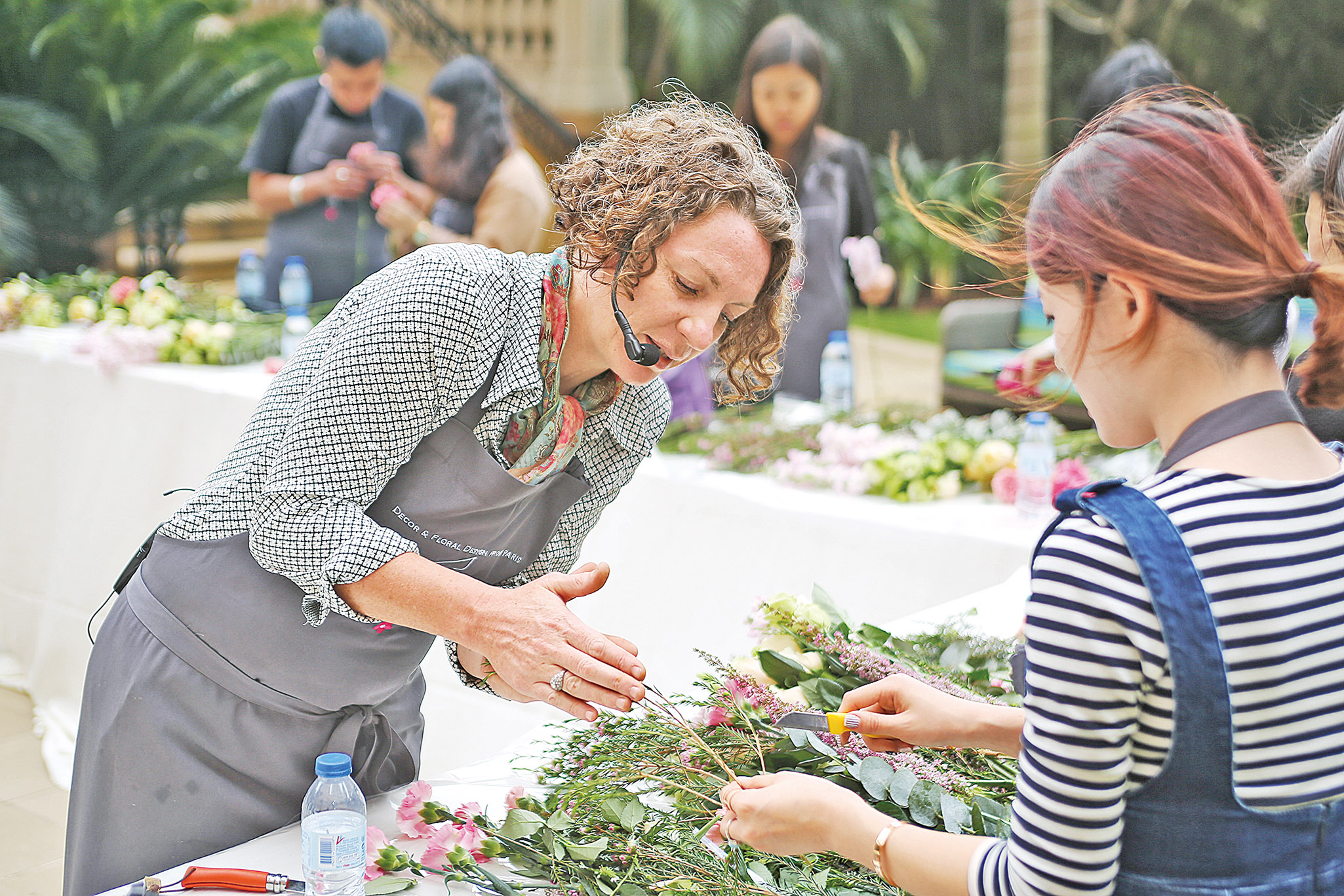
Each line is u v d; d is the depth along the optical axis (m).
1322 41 9.59
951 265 9.55
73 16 7.08
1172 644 0.70
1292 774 0.74
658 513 2.70
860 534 2.39
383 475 1.22
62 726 3.28
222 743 1.36
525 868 1.13
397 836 1.25
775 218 1.18
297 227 4.14
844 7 10.48
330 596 1.20
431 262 1.22
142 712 1.34
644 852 1.11
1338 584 0.74
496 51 9.23
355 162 3.97
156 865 1.37
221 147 7.20
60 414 3.50
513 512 1.34
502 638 1.15
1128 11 10.22
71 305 4.14
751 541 2.55
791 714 1.24
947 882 0.81
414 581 1.17
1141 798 0.75
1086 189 0.78
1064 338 0.82
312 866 1.09
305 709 1.37
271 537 1.20
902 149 10.52
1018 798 0.75
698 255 1.15
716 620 2.58
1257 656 0.72
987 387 4.23
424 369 1.18
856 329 9.32
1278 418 0.77
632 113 1.25
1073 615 0.72
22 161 7.22
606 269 1.19
